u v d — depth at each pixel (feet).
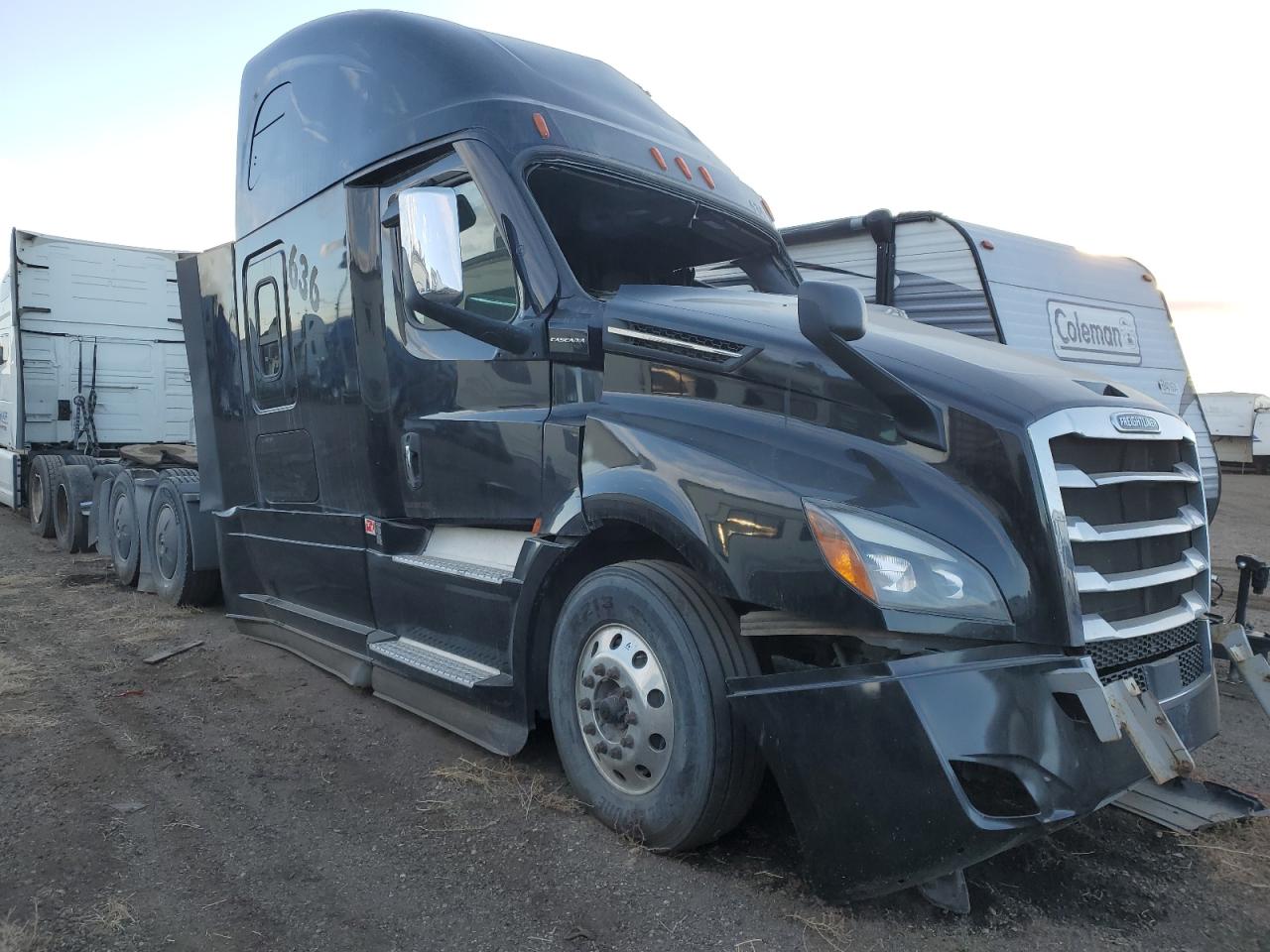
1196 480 10.84
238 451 19.52
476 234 13.10
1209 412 106.63
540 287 12.18
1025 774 8.30
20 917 9.09
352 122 15.10
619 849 10.43
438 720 13.58
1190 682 10.27
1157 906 9.54
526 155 12.76
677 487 10.05
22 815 11.44
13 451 39.37
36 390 38.09
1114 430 9.48
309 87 16.31
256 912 9.28
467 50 13.94
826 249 26.84
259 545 18.66
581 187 13.43
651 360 11.12
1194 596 10.59
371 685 15.37
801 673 9.06
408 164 14.05
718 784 9.59
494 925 9.02
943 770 8.15
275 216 17.20
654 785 10.27
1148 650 9.74
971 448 8.97
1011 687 8.39
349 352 15.11
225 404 19.84
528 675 11.93
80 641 20.25
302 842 10.77
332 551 16.06
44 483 36.42
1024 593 8.60
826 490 9.18
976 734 8.24
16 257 37.09
